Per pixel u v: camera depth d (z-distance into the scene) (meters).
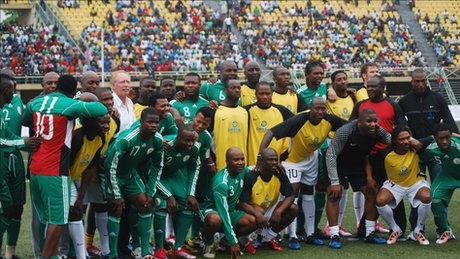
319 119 7.99
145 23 36.31
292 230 8.12
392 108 8.48
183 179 7.73
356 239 8.60
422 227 8.28
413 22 40.47
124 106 7.97
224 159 8.22
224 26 37.34
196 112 8.10
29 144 6.64
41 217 6.73
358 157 8.31
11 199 7.16
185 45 35.19
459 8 41.78
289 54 36.06
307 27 38.66
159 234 7.46
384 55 37.06
